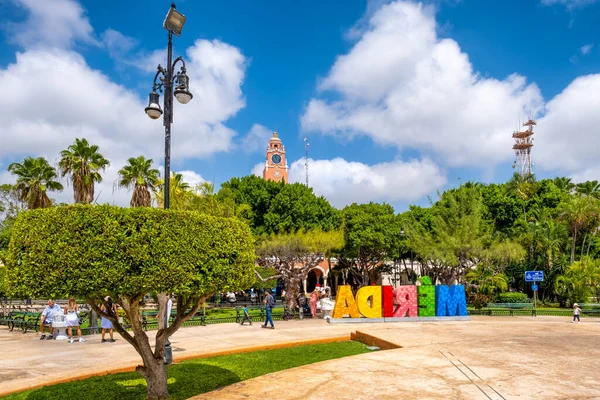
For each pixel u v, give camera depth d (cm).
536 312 2541
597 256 4019
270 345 1304
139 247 629
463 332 1545
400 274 4772
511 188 4738
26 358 1152
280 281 4706
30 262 608
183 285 657
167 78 962
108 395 785
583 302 3022
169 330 774
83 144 2497
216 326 1856
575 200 3662
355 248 3806
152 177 2822
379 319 1953
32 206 2562
